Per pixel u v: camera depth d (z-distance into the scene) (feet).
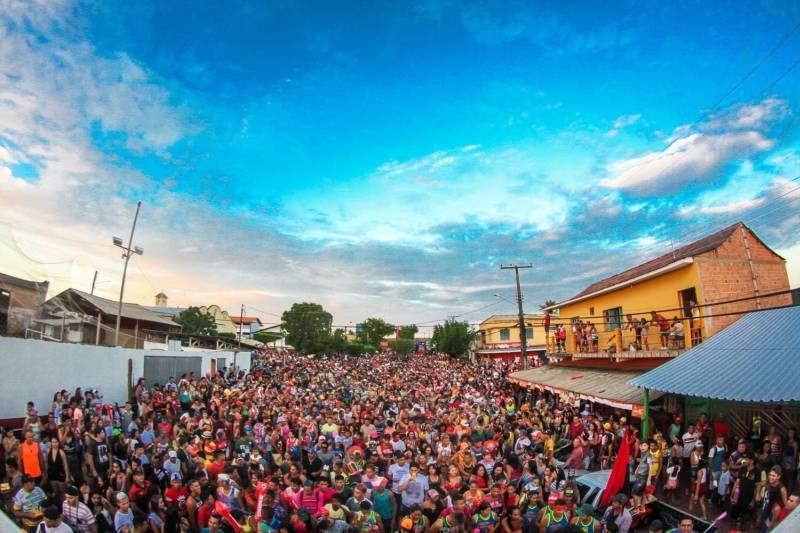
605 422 54.60
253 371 114.32
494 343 192.65
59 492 33.06
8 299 52.49
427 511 30.53
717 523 35.76
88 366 60.54
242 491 33.35
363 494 30.53
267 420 51.85
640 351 63.05
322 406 62.23
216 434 46.34
